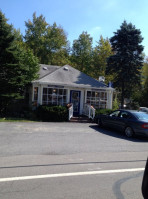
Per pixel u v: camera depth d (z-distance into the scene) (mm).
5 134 9781
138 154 7406
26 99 19375
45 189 4227
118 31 23422
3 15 16234
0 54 15797
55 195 3979
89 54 39594
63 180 4738
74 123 14938
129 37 22922
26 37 38938
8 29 16141
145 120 10602
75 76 19250
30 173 5082
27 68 16719
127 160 6578
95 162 6215
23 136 9516
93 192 4188
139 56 23359
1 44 15789
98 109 17328
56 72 18625
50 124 13633
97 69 35000
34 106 17078
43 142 8531
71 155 6875
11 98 15828
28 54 18500
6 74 16359
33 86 17328
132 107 28078
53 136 9836
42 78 17016
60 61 39438
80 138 9719
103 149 7918
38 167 5543
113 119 12141
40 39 37719
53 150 7391
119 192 4242
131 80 23344
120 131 12148
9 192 4035
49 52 38875
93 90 18469
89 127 13336
